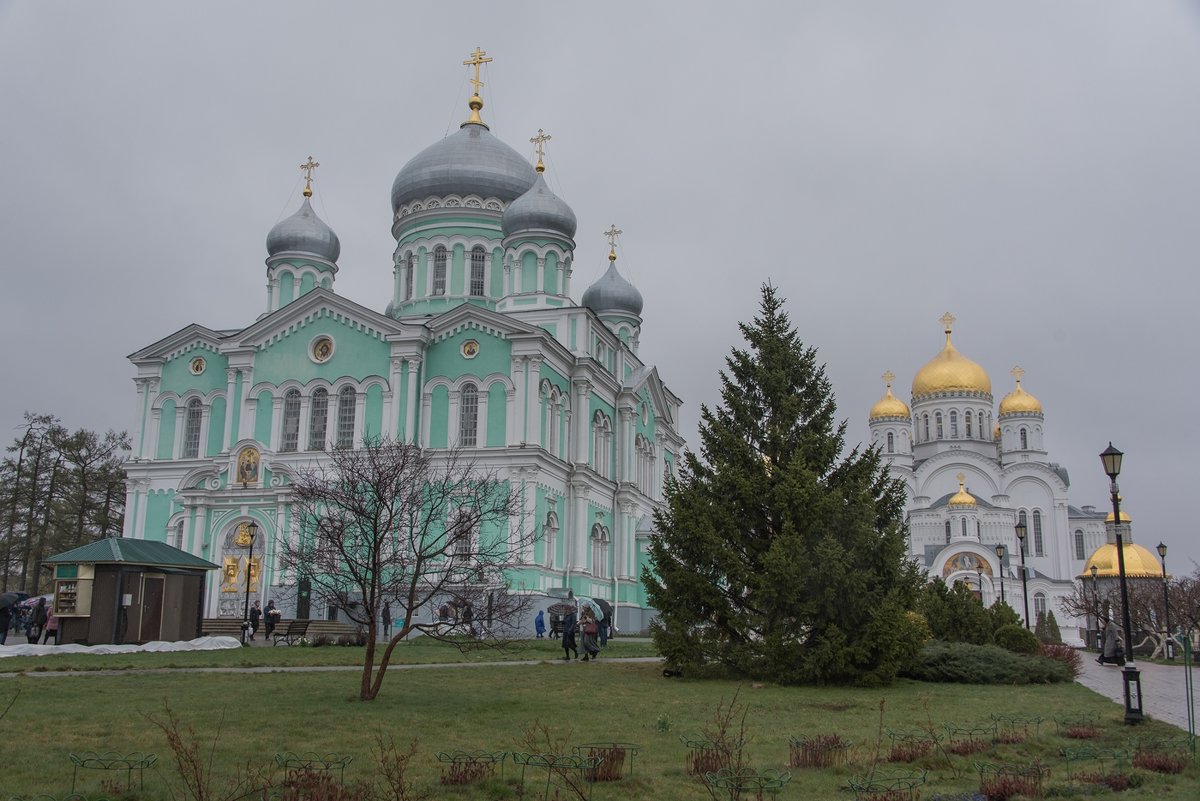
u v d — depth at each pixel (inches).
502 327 2317.9
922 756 669.3
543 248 2682.1
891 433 4785.9
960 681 1283.2
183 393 2544.3
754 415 1311.5
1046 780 605.0
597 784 569.0
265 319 2427.4
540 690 1045.8
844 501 1233.4
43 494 3048.7
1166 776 623.8
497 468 2226.9
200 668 1234.0
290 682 1059.3
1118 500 971.3
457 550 1234.0
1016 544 4288.9
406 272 2819.9
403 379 2329.0
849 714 914.1
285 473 2320.4
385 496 1154.0
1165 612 2405.3
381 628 2049.7
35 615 1718.8
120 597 1566.2
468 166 2792.8
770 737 756.0
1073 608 3479.3
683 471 1339.8
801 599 1200.2
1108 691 1242.0
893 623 1180.5
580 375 2517.2
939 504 4411.9
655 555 1286.9
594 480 2527.1
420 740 699.4
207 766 588.4
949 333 4864.7
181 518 2415.1
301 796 505.4
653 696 1016.9
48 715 780.0
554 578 2308.1
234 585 2311.8
